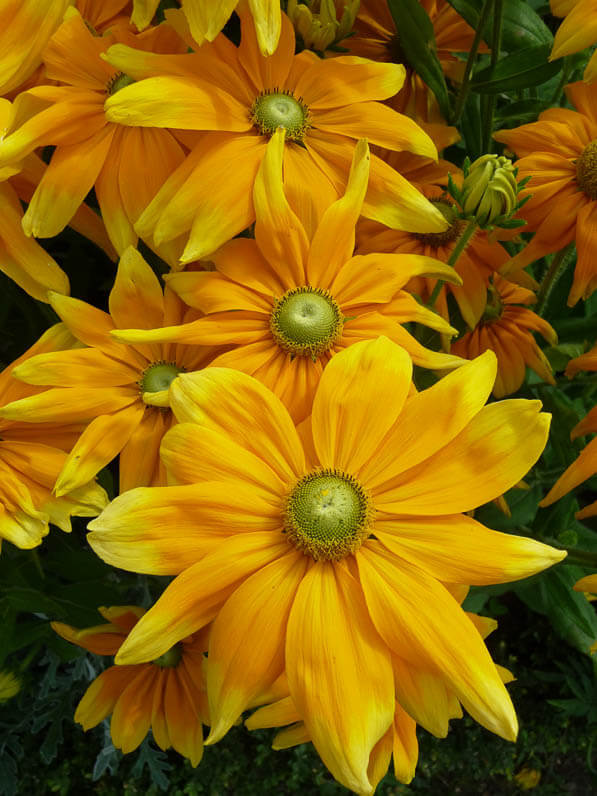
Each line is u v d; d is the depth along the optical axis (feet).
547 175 0.97
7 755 1.55
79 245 1.17
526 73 1.06
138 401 0.85
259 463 0.70
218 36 0.80
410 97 1.07
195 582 0.65
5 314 1.10
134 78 0.76
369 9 1.06
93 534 0.64
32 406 0.79
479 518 1.44
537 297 1.14
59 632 0.97
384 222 0.81
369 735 0.61
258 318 0.80
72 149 0.80
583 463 0.79
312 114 0.83
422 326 0.97
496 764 1.82
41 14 0.77
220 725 0.64
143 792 1.75
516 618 1.98
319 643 0.64
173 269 0.81
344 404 0.71
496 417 0.68
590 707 1.74
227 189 0.77
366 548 0.69
